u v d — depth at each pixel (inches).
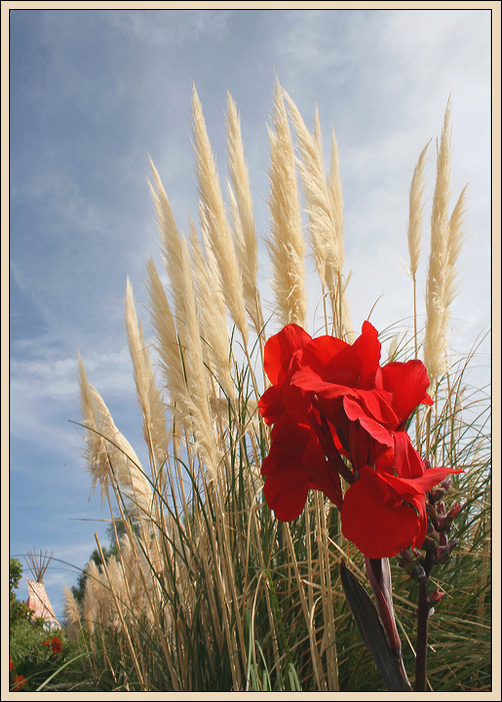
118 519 104.4
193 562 84.0
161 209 91.0
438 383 102.0
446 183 104.5
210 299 87.4
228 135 100.9
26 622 234.2
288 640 72.9
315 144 101.4
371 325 32.6
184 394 79.3
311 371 31.7
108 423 108.5
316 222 93.4
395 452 27.7
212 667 75.4
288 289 85.0
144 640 92.7
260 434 88.3
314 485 33.3
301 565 79.0
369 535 27.2
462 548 84.3
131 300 103.4
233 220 102.7
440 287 100.7
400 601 74.1
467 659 71.1
